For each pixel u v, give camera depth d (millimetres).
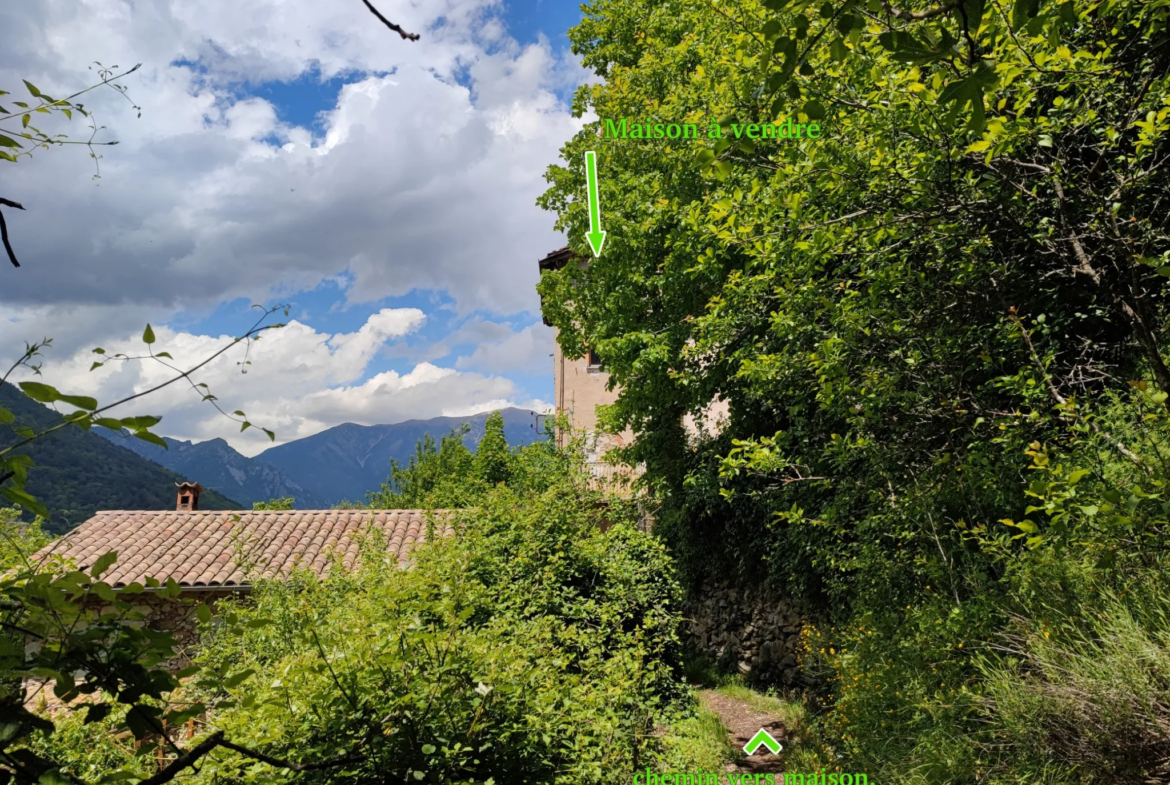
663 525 14609
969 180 4520
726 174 2646
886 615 5762
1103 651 3428
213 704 3742
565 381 20875
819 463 7555
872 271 4977
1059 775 3488
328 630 5164
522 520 9891
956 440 5184
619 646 7910
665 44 12062
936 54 1982
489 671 4199
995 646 4184
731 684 11734
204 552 14203
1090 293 5086
